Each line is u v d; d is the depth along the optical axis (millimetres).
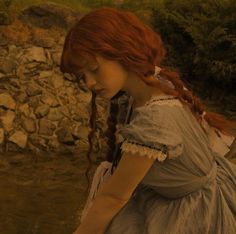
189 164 1496
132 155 1397
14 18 8328
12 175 5324
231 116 8078
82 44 1381
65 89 7141
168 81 1554
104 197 1479
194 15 9406
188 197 1545
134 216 1591
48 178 5309
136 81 1477
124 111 1729
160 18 9625
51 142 6301
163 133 1376
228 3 9336
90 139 1777
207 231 1522
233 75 8578
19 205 4594
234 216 1593
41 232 4105
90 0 10789
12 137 6195
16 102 6695
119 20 1401
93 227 1505
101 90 1452
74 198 4832
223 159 1663
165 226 1523
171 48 9484
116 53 1380
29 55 7445
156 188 1540
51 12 8500
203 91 8914
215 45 8734
